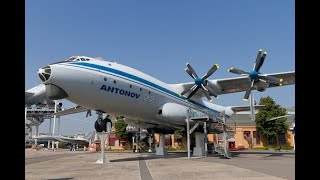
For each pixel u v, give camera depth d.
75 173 11.68
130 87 17.52
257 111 46.72
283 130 45.53
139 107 18.89
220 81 21.17
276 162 15.85
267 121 45.62
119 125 49.66
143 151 36.69
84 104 16.53
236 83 21.62
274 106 46.19
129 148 50.38
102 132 17.69
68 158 23.33
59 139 55.34
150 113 20.25
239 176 9.64
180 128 24.53
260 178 9.06
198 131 22.88
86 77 15.19
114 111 18.02
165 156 23.02
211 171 11.36
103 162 17.00
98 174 11.11
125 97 17.38
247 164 14.56
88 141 54.84
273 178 9.03
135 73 18.25
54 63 14.70
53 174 11.46
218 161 16.95
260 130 47.09
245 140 46.56
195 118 21.06
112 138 51.34
